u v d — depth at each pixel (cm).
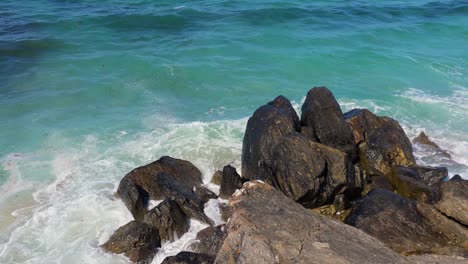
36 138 2072
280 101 1994
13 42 3162
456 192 1439
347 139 1888
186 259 1299
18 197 1673
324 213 1612
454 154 2002
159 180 1683
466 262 1196
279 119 1778
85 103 2422
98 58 2972
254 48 3225
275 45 3297
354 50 3234
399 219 1418
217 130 2162
